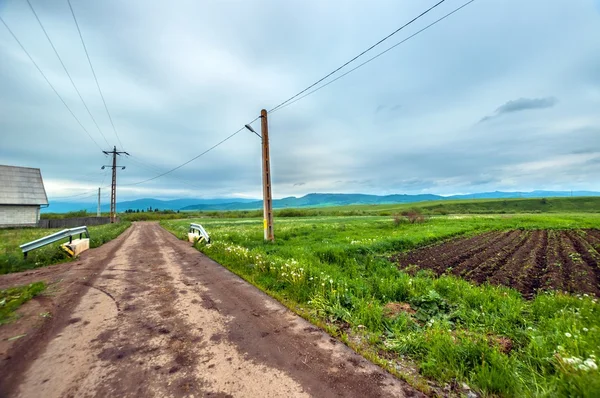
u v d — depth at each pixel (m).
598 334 3.50
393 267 8.91
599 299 5.81
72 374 2.95
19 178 33.50
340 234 19.11
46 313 4.82
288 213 72.88
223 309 5.07
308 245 13.40
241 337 3.91
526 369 3.07
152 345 3.65
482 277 8.34
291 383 2.79
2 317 4.59
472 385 2.82
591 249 13.36
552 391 2.56
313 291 5.84
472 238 18.70
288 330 4.16
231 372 3.00
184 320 4.54
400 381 2.88
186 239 17.52
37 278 7.37
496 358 3.06
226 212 88.06
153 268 8.73
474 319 4.55
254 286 6.65
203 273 8.04
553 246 14.77
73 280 7.16
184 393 2.63
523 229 25.31
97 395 2.59
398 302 5.58
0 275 7.75
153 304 5.34
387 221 34.09
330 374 2.98
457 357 3.23
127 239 18.30
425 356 3.38
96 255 11.31
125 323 4.40
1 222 30.98
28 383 2.77
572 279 7.91
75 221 38.34
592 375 2.48
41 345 3.63
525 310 4.99
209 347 3.60
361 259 10.28
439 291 6.27
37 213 34.34
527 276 8.44
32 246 9.61
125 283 6.90
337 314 4.70
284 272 7.09
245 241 14.07
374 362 3.26
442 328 4.10
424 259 11.14
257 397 2.56
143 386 2.74
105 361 3.23
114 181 37.91
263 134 13.96
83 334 3.99
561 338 3.52
